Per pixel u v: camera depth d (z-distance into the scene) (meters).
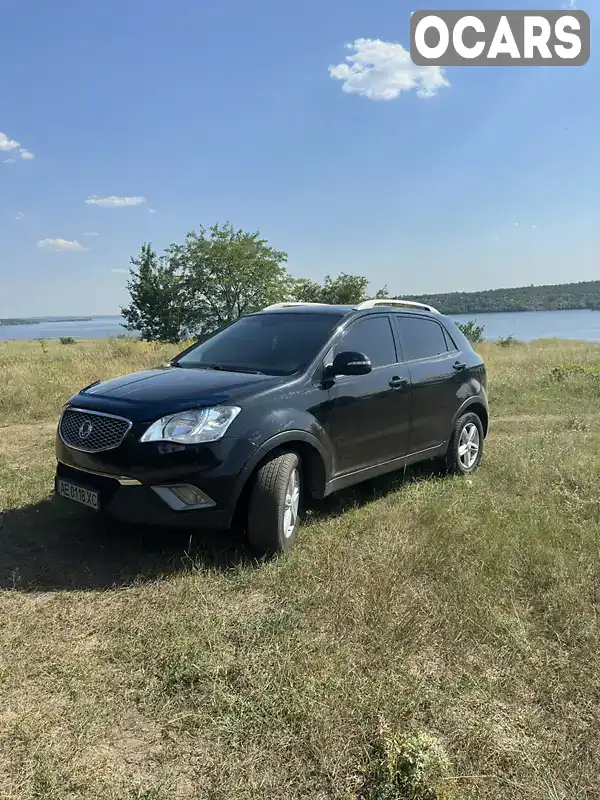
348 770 2.16
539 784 2.10
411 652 2.86
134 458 3.64
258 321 5.25
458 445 5.91
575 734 2.36
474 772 2.15
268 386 4.10
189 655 2.80
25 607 3.28
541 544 3.99
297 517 4.21
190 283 31.02
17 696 2.54
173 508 3.65
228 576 3.66
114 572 3.71
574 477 5.49
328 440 4.36
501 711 2.48
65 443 4.00
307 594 3.39
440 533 4.19
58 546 4.09
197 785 2.10
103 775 2.13
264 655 2.81
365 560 3.85
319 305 5.39
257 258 31.52
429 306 6.16
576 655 2.88
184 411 3.74
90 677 2.67
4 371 11.53
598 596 3.43
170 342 27.45
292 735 2.32
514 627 3.05
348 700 2.48
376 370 4.95
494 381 12.92
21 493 5.13
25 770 2.14
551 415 9.80
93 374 11.78
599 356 18.38
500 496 5.14
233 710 2.45
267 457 3.92
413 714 2.43
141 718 2.44
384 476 5.75
